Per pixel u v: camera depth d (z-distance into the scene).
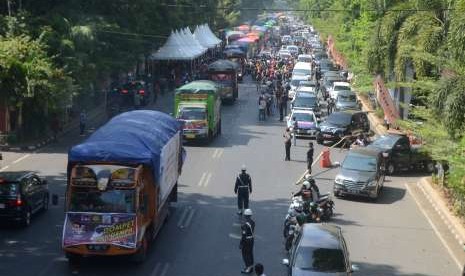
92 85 71.75
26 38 56.28
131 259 28.61
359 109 74.19
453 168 37.50
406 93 67.00
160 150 30.16
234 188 39.31
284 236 32.19
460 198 38.03
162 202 31.83
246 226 27.55
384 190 45.16
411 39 50.47
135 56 84.00
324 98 89.50
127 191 28.03
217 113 61.41
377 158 43.12
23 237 31.97
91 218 27.83
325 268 24.75
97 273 27.23
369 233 34.66
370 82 80.25
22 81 53.88
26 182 33.97
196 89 58.47
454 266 29.97
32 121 58.16
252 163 50.97
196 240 32.19
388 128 68.12
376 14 76.25
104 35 74.50
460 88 36.25
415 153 51.34
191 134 57.22
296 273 24.56
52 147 55.91
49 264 28.23
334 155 55.47
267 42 198.12
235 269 28.17
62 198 39.34
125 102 78.88
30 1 67.50
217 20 149.62
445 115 36.44
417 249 32.28
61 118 62.75
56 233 32.75
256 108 82.81
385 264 29.88
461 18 38.78
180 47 97.69
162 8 95.25
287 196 41.28
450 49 39.78
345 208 39.75
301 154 55.25
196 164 50.06
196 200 39.91
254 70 114.31
